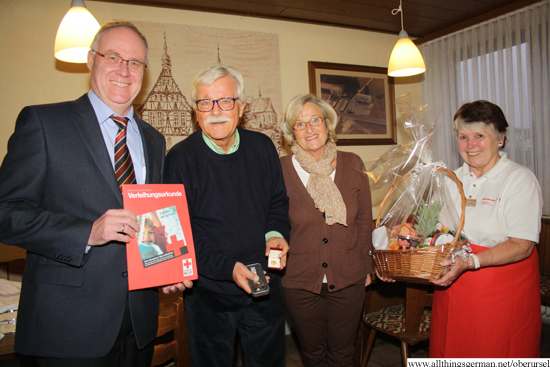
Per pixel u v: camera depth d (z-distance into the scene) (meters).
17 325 1.03
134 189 1.07
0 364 2.00
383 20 3.11
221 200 1.36
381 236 1.45
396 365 2.32
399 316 2.06
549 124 2.74
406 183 1.55
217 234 1.35
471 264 1.27
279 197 1.56
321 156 1.68
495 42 3.04
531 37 2.82
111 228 0.94
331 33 3.15
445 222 1.39
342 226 1.61
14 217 0.94
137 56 1.15
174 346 1.46
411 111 1.51
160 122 2.48
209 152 1.38
